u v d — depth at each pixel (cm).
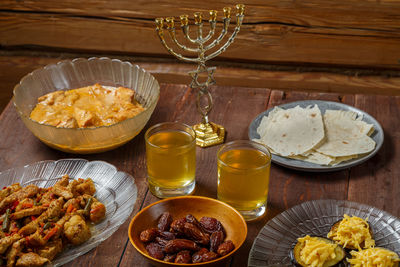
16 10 186
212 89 134
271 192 106
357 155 112
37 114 121
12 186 104
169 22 110
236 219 95
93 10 182
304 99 131
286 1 171
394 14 168
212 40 181
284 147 113
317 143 113
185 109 128
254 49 182
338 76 184
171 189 104
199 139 118
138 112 119
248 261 92
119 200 102
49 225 96
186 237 94
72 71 133
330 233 95
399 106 128
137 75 131
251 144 101
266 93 133
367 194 106
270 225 97
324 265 91
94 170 109
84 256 96
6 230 97
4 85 202
